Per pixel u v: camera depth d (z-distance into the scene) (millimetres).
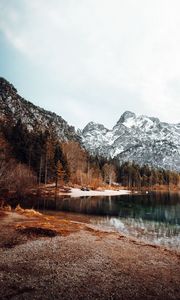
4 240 22000
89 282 14367
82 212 45938
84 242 22750
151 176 179125
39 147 99000
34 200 58812
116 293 13203
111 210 51594
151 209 57656
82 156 136625
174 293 13492
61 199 65625
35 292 12891
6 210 39562
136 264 17625
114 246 22016
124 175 170375
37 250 19750
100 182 137750
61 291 13148
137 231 32469
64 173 100438
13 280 14148
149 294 13266
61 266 16594
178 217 46500
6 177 64500
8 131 106938
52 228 27516
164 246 24828
